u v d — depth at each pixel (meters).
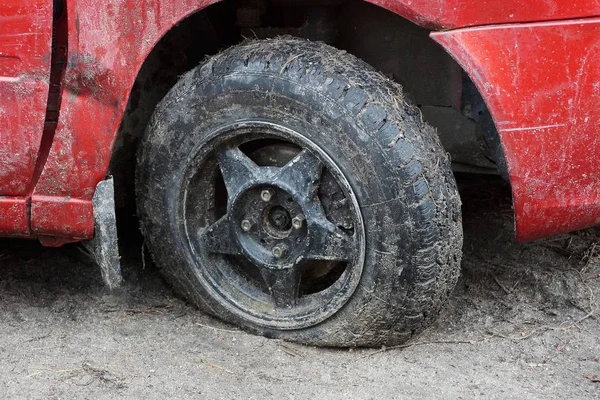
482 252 2.89
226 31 2.75
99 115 2.45
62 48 2.43
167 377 2.40
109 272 2.53
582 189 2.38
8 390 2.36
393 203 2.36
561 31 2.30
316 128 2.39
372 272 2.40
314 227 2.43
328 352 2.50
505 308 2.67
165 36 2.66
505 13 2.30
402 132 2.36
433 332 2.58
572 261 2.83
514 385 2.39
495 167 2.67
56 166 2.47
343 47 2.65
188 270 2.58
